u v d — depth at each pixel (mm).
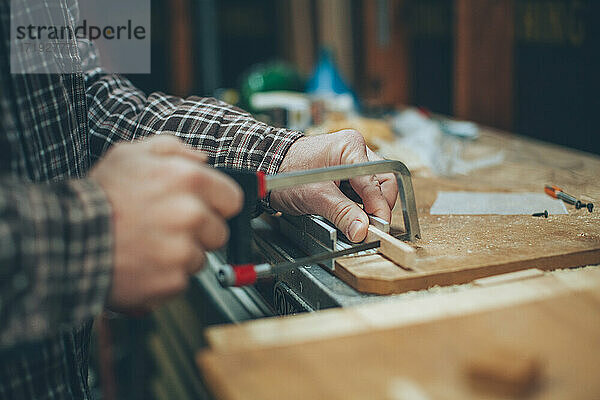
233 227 661
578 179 1164
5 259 451
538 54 1819
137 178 517
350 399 428
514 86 1928
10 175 562
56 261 479
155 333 1586
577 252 751
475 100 1907
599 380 448
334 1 2680
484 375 438
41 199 479
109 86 974
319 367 462
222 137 897
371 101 2100
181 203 506
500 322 521
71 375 701
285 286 833
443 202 1020
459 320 526
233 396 428
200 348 1124
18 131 622
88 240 491
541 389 440
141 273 507
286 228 915
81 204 494
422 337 501
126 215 503
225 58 3504
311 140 869
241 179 653
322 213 821
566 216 920
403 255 717
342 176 708
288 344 491
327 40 2746
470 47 1880
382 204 833
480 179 1194
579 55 1656
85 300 498
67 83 760
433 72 2410
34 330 480
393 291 692
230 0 3420
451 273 707
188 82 3002
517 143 1516
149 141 570
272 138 885
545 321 523
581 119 1684
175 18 2953
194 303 1174
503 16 1838
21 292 467
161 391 1523
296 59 3088
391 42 2381
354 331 509
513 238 814
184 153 571
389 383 445
